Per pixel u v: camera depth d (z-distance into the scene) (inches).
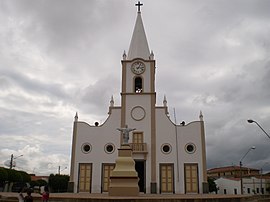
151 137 1294.3
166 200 692.7
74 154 1291.8
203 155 1264.8
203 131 1291.8
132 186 831.7
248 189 2596.0
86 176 1268.5
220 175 3644.2
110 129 1317.7
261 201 832.9
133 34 1501.0
